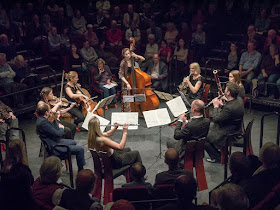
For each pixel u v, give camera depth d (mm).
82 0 13352
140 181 4438
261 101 8414
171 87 10141
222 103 6258
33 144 7336
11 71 8703
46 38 10844
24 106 8547
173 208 3072
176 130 5672
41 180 3896
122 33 11438
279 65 8469
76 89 7469
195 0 12086
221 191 2951
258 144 6961
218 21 10766
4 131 6746
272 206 3449
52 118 5977
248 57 8945
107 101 6492
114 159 5230
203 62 10531
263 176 3711
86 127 5973
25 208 3646
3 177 3773
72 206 3609
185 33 10992
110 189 5082
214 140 6094
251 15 11016
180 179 3111
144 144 7102
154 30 11258
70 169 4910
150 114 6043
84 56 10148
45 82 10211
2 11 10930
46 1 12102
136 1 12977
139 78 7910
